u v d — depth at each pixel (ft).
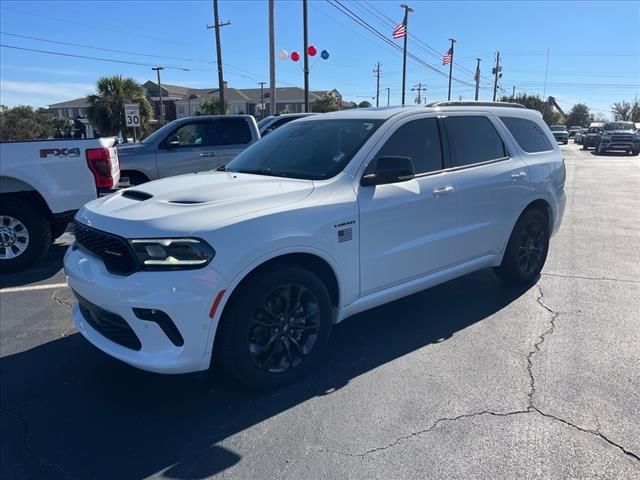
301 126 14.97
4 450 9.26
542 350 12.76
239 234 9.85
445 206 13.85
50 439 9.57
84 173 20.06
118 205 11.23
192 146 31.19
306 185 11.56
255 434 9.59
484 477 8.33
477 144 15.42
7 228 19.88
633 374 11.53
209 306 9.56
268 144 15.01
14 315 15.66
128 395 11.05
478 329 14.08
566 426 9.62
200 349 9.72
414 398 10.67
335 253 11.38
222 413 10.30
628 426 9.60
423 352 12.76
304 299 11.24
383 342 13.37
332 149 12.98
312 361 11.47
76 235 11.69
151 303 9.39
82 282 10.53
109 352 10.39
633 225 28.43
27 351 13.19
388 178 11.97
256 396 10.89
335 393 10.93
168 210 10.18
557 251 22.52
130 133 114.83
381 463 8.71
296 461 8.82
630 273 19.12
